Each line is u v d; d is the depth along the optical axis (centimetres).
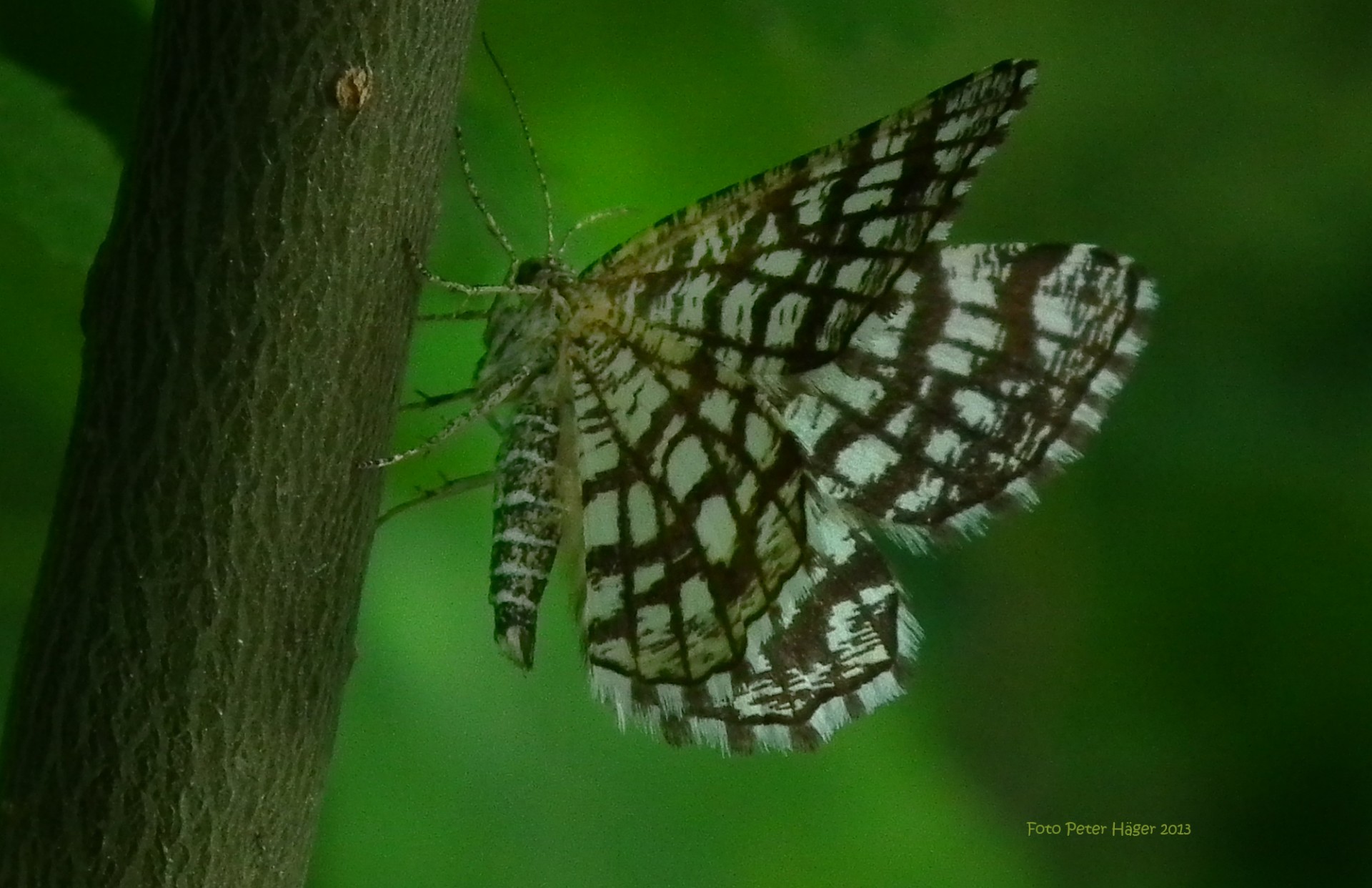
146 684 29
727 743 30
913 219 29
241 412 29
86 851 29
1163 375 35
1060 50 33
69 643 29
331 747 29
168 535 29
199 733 29
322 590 29
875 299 29
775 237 30
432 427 30
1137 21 34
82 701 29
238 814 29
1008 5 33
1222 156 35
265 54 28
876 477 30
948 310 30
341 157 29
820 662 30
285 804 29
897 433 30
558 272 30
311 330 29
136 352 29
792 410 30
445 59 29
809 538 30
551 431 30
